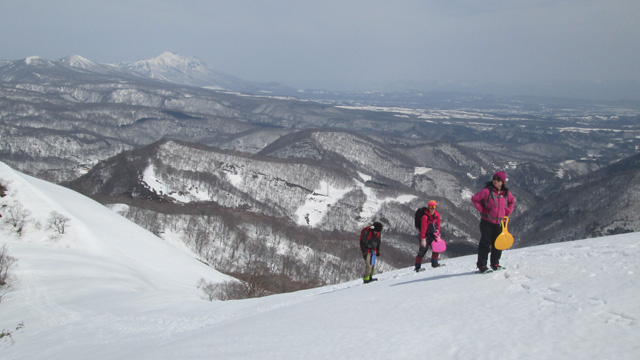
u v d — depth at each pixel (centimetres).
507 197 1557
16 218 9262
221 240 19088
